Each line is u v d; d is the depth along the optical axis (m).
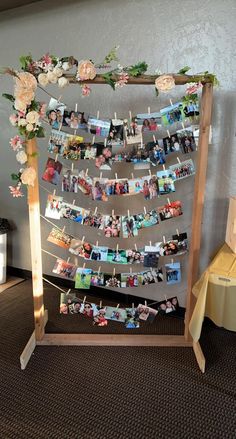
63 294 2.11
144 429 1.48
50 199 2.04
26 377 1.82
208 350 2.07
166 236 2.41
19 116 1.67
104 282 2.07
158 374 1.85
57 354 2.02
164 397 1.68
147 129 1.84
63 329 2.29
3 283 3.07
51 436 1.45
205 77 1.67
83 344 2.11
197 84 1.70
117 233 2.03
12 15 2.61
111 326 2.36
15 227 3.12
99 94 2.40
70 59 1.63
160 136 2.21
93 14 2.28
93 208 2.60
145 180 1.93
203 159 1.79
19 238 3.13
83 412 1.58
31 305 2.65
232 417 1.55
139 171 2.37
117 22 2.21
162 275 2.04
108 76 1.65
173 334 2.26
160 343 2.10
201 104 1.81
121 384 1.77
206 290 1.63
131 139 1.86
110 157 1.89
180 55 2.08
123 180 1.95
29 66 1.66
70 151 1.92
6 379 1.80
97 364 1.93
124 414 1.57
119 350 2.06
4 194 3.10
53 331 2.26
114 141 1.87
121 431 1.47
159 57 2.14
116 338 2.13
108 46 2.28
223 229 2.20
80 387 1.74
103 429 1.48
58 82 1.66
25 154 1.74
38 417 1.55
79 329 2.30
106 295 2.78
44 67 1.64
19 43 2.64
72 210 2.04
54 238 2.09
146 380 1.80
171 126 2.16
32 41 2.58
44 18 2.47
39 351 2.04
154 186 1.92
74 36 2.39
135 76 1.67
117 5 2.18
